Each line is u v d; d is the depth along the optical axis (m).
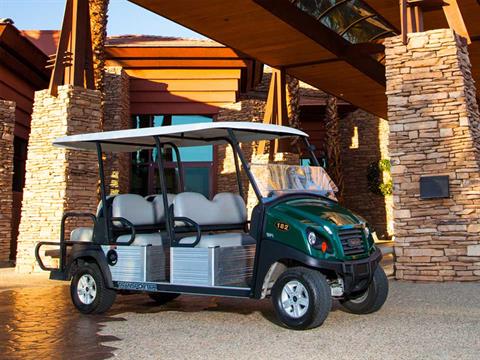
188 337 5.68
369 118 26.38
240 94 22.80
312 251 5.73
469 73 10.24
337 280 6.30
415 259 9.63
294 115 19.02
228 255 6.42
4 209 14.72
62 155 11.79
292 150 16.73
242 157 6.34
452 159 9.55
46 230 11.81
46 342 5.53
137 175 19.67
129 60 19.58
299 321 5.78
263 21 14.45
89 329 6.18
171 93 19.97
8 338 5.72
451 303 7.37
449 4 10.23
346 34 17.69
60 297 8.74
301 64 17.81
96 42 14.76
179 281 6.48
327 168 23.81
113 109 18.36
